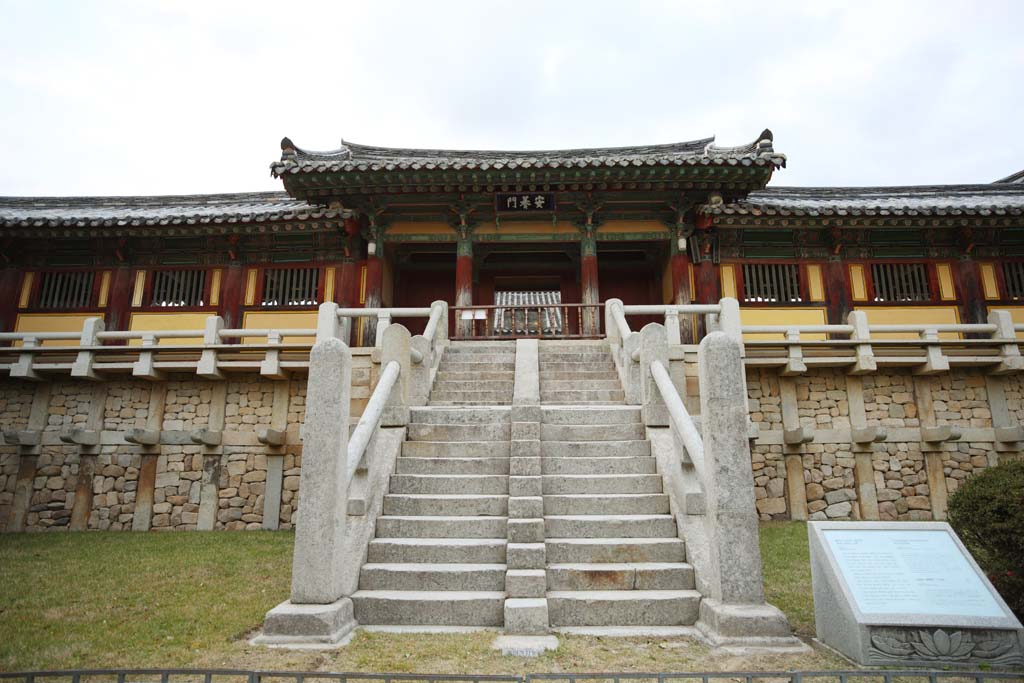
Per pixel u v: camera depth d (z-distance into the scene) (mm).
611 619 4758
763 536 8648
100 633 4730
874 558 4336
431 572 5074
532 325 17828
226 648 4309
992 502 4660
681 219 13734
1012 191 16125
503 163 12242
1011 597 4527
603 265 17000
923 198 15844
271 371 10117
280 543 8648
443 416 7535
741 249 13836
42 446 10797
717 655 4109
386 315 10266
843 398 10664
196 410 10828
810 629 4754
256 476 10531
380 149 17000
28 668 3982
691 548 5133
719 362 4848
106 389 10961
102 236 13500
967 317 13266
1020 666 3859
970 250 13492
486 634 4543
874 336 13250
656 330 7188
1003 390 10547
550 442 6781
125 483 10602
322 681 3715
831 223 13062
